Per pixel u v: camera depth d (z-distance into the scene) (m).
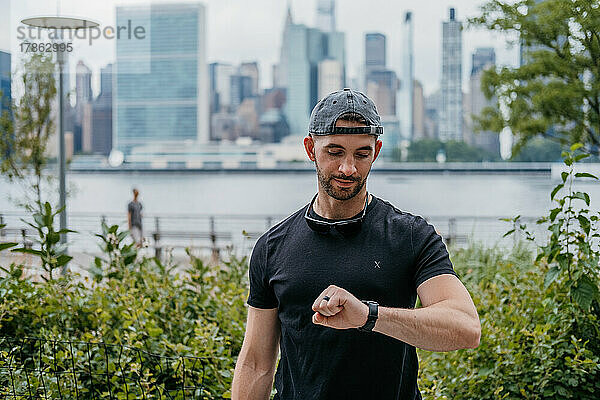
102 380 4.10
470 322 2.04
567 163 4.41
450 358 4.42
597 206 5.39
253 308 2.47
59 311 4.80
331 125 2.15
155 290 5.23
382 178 84.19
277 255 2.37
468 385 4.27
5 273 5.46
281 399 2.39
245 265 6.34
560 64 10.01
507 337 4.31
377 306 1.97
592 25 9.62
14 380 4.03
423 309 2.02
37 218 5.34
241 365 2.50
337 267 2.24
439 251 2.22
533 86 10.11
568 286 4.38
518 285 5.26
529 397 4.07
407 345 2.30
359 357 2.22
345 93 2.20
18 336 4.65
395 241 2.24
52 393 3.94
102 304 4.89
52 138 12.74
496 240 8.78
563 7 9.83
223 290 5.50
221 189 68.81
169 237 14.70
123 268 5.48
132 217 13.97
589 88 9.93
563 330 4.36
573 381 4.05
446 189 58.31
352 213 2.28
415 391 2.36
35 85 12.56
